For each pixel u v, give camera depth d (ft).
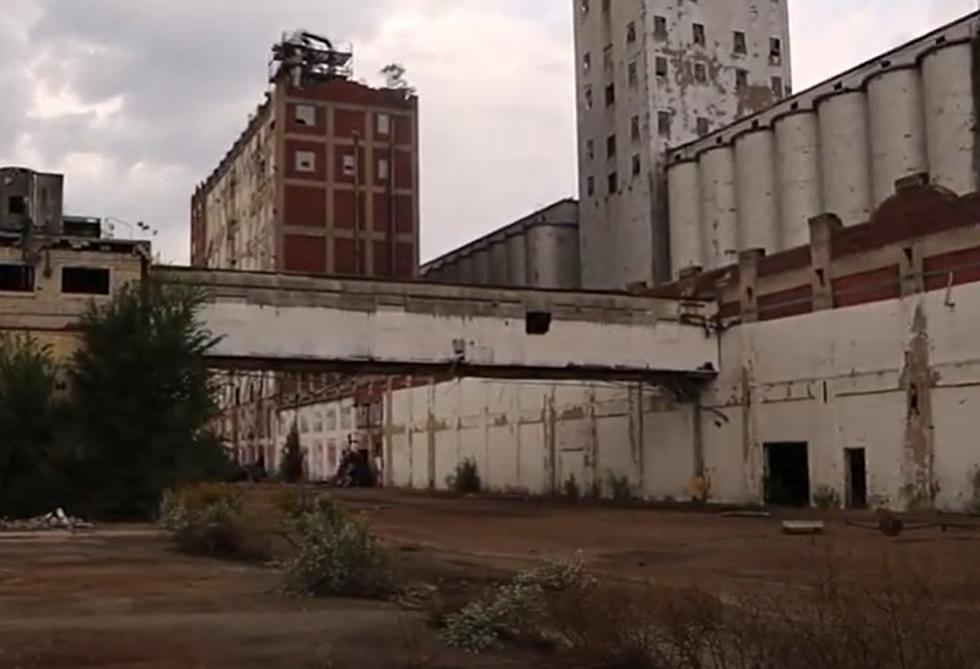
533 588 34.40
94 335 106.52
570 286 252.21
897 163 163.94
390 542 76.43
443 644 33.58
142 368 105.81
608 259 230.89
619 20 231.50
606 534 91.45
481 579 51.80
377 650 32.99
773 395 133.18
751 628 24.52
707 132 224.74
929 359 111.55
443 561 62.80
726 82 228.22
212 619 38.96
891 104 165.17
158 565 59.98
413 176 304.50
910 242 114.73
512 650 32.73
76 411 104.47
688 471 147.43
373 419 250.98
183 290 111.75
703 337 142.82
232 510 73.10
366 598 45.29
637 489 157.99
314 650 32.83
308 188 293.84
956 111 155.02
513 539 86.12
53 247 110.42
